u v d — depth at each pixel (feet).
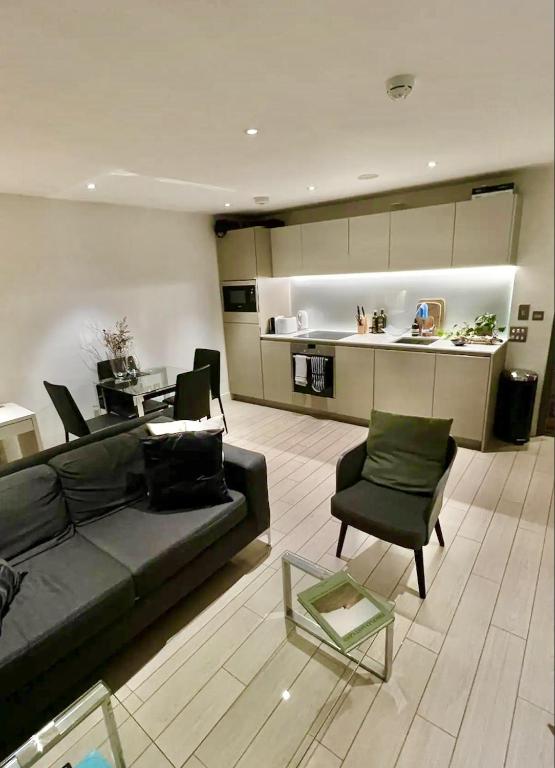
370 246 13.32
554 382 12.05
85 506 6.89
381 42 4.47
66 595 5.22
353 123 6.86
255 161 8.91
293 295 17.47
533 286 11.55
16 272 11.07
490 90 5.70
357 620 4.96
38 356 11.75
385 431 7.93
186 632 6.23
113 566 5.73
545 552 3.71
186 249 15.42
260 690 5.28
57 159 8.11
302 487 10.39
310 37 4.33
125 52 4.51
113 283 13.26
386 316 15.02
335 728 4.83
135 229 13.66
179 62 4.76
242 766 4.53
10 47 4.30
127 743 4.76
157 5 3.70
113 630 5.47
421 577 6.53
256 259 15.55
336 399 14.76
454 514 8.80
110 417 11.98
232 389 18.08
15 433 9.82
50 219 11.57
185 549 6.30
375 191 12.92
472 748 4.57
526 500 9.25
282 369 15.96
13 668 4.41
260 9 3.84
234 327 17.07
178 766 4.56
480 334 12.42
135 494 7.47
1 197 10.61
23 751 3.68
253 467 7.52
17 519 6.14
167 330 15.17
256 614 6.50
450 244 11.75
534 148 8.45
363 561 7.56
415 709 4.99
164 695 5.31
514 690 5.15
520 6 3.85
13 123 6.32
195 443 7.19
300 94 5.71
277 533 8.57
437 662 5.55
